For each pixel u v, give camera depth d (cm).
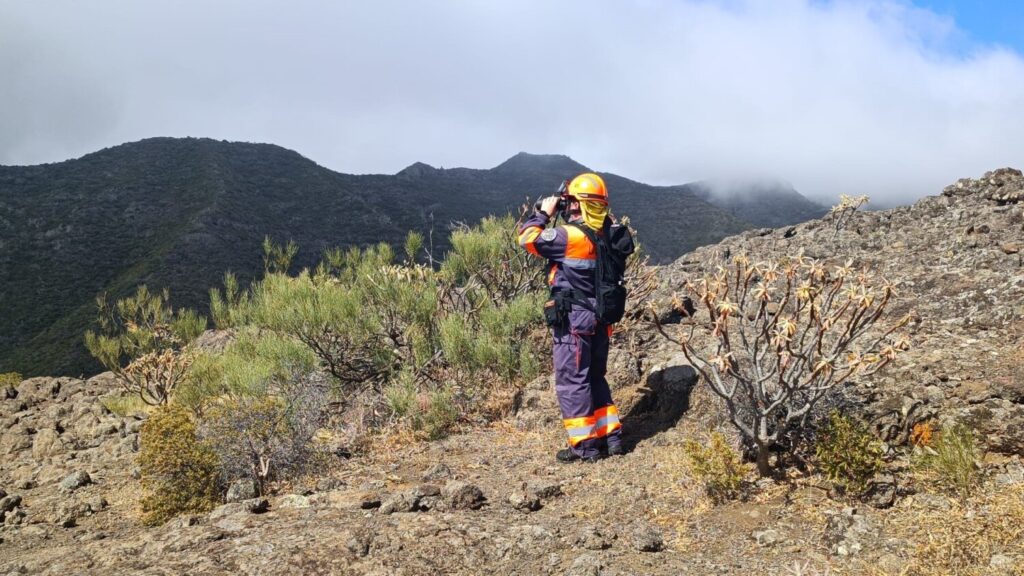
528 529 365
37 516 489
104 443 683
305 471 513
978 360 452
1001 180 770
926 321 542
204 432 514
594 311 478
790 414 398
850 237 770
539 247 486
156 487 481
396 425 608
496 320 664
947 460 356
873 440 389
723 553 335
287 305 725
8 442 697
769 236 852
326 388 632
